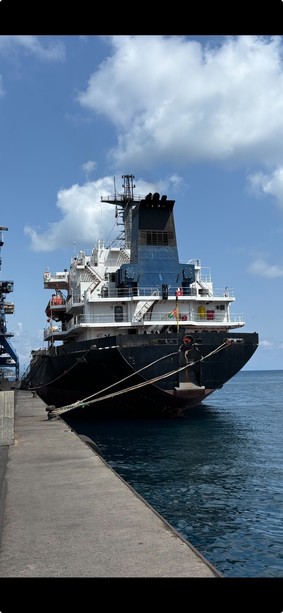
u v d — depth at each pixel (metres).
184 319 34.12
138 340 29.98
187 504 14.80
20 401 35.25
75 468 11.89
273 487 16.64
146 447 25.11
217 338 31.11
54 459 13.13
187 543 6.74
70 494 9.49
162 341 30.16
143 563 6.10
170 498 15.49
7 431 15.77
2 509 8.62
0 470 11.91
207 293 37.25
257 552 10.99
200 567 5.96
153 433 29.97
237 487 16.75
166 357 30.11
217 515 13.69
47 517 8.09
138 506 8.58
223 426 33.47
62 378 37.44
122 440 27.41
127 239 45.12
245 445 25.67
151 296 33.50
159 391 30.80
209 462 21.25
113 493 9.48
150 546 6.64
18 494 9.61
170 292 34.25
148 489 16.67
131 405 33.53
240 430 31.45
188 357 30.58
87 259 42.59
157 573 5.82
